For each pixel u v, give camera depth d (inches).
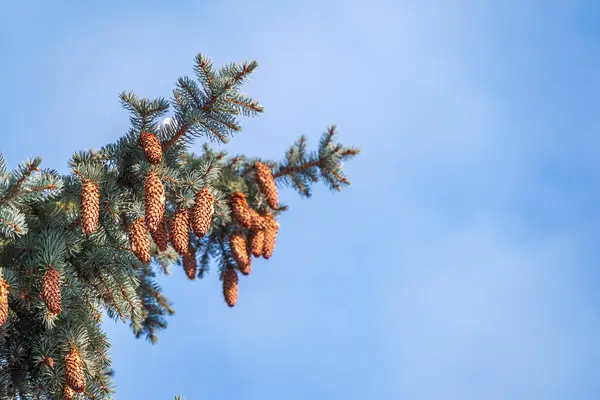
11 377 327.6
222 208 383.2
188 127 336.8
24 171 292.7
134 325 445.4
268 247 429.4
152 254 441.1
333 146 443.8
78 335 325.7
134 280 358.3
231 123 339.3
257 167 422.9
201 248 446.9
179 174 349.1
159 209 319.6
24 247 318.0
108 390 334.0
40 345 322.7
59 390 322.3
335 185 447.8
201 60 331.6
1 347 327.9
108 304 351.6
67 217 339.0
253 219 412.5
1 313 279.0
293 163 444.1
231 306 436.5
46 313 312.8
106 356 340.8
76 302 339.6
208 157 413.4
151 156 322.7
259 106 338.3
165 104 333.1
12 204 296.4
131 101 331.0
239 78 332.2
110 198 327.9
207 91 334.6
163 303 466.6
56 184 301.6
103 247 346.6
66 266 324.5
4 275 300.5
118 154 338.3
